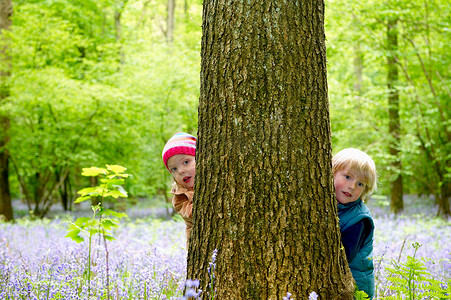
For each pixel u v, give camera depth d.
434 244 6.08
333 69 13.06
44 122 13.19
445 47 12.37
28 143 13.22
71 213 16.02
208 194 2.19
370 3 11.55
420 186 21.91
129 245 5.10
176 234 6.80
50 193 13.69
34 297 2.62
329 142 2.24
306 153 2.13
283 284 2.03
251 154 2.11
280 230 2.06
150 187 13.46
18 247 5.53
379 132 12.93
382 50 11.80
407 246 5.61
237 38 2.17
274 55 2.14
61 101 11.76
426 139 14.29
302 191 2.10
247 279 2.05
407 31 12.41
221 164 2.16
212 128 2.21
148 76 12.30
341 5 11.40
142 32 22.55
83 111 12.27
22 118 13.26
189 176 2.93
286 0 2.17
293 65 2.15
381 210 14.50
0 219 10.23
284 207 2.08
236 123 2.14
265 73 2.13
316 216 2.12
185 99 12.21
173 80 11.93
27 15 12.31
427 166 15.61
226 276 2.08
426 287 2.34
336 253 2.17
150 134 13.03
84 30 17.20
